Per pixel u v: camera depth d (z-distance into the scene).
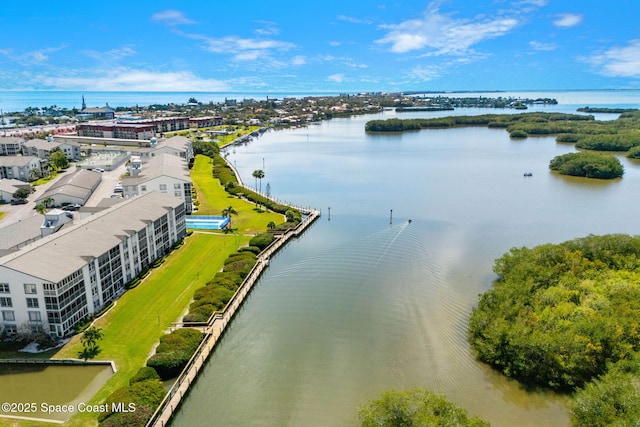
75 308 77.50
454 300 92.81
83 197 152.75
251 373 71.25
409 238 130.38
